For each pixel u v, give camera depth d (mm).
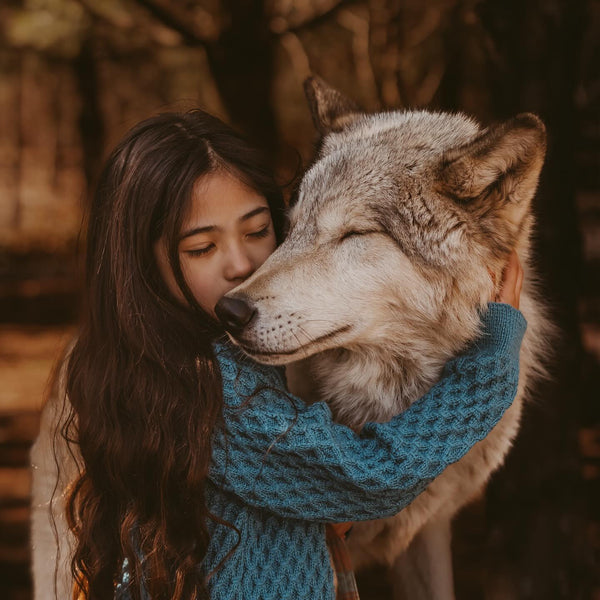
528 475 4027
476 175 2609
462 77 7039
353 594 2639
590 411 7023
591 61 5137
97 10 8086
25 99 21562
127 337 2303
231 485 2258
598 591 4410
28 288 16828
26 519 6156
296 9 6949
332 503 2273
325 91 3531
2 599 4914
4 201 21266
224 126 2537
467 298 2676
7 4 10242
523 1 3859
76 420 2475
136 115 16625
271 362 2523
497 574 4129
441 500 2908
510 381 2439
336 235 2742
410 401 2840
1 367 11102
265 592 2260
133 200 2342
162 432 2223
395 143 2877
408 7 7230
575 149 3963
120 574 2352
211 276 2443
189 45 6945
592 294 9453
